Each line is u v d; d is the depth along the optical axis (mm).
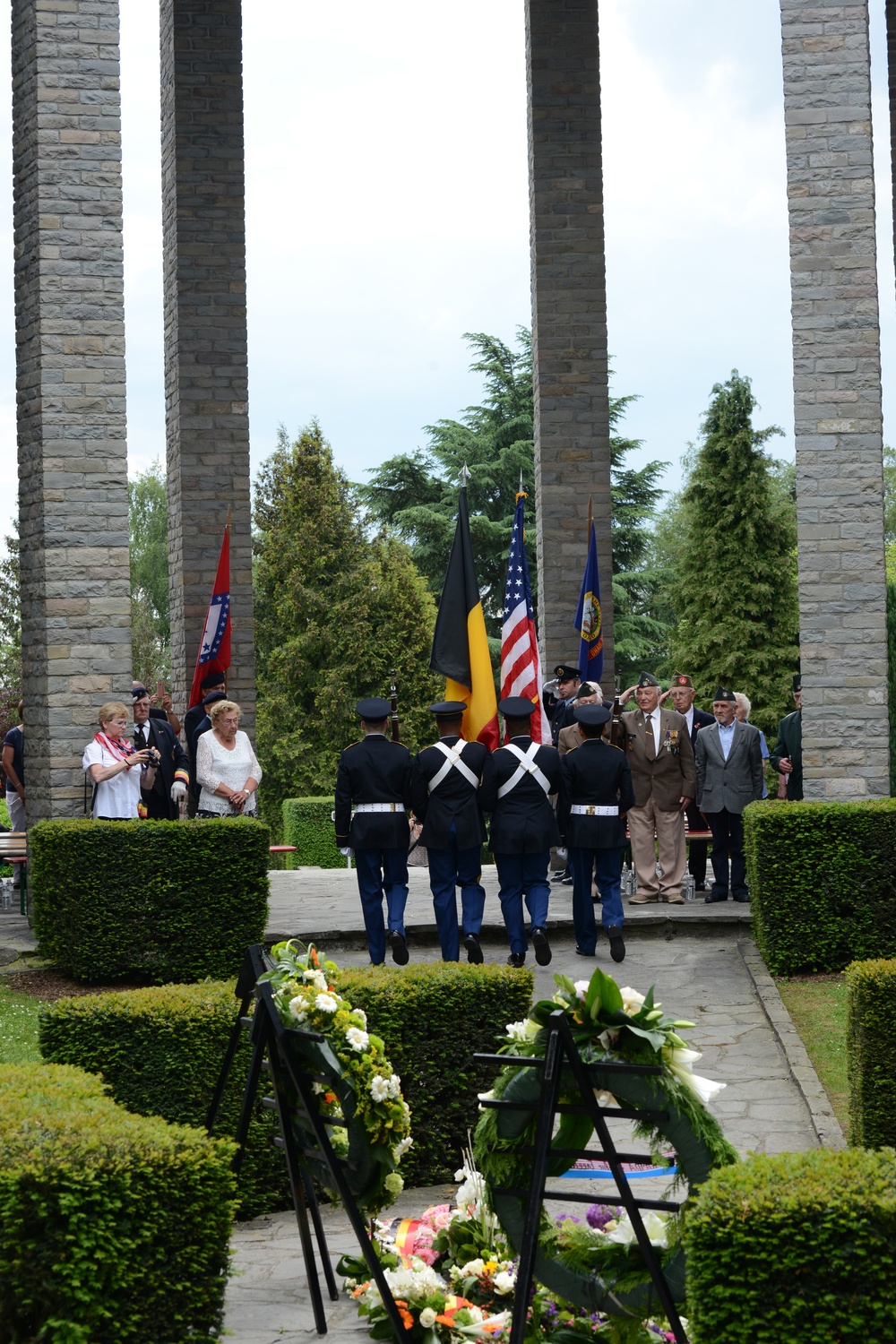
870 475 12797
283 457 45344
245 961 5949
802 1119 8281
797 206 12930
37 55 12859
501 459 43156
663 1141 5090
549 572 19281
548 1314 5207
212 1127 6086
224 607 16734
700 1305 4109
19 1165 4398
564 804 11852
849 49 12938
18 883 15570
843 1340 3984
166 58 19562
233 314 19250
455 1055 7609
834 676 12789
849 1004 7344
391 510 45062
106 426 12938
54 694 12812
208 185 19172
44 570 12836
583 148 19312
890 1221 4000
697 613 41375
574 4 19297
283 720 40344
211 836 11398
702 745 13836
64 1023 7082
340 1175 5340
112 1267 4449
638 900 13859
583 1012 4773
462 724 12094
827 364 12859
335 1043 5543
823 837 11422
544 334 19297
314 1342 5410
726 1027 10164
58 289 12867
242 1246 6703
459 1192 5801
